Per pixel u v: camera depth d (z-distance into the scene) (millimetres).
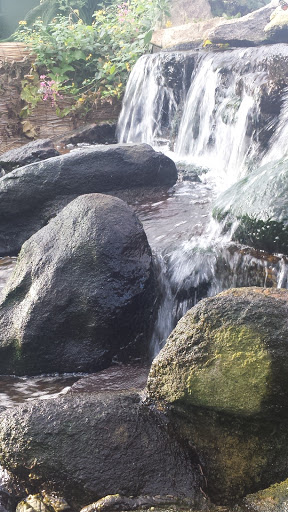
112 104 10812
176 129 8961
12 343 4105
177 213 5863
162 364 2850
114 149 6602
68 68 10867
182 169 7492
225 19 10336
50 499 2746
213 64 8156
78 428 2805
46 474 2764
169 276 4453
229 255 4207
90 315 3998
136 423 2822
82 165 6418
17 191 6207
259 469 2672
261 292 3068
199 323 2758
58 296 4059
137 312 4180
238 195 4465
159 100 9305
